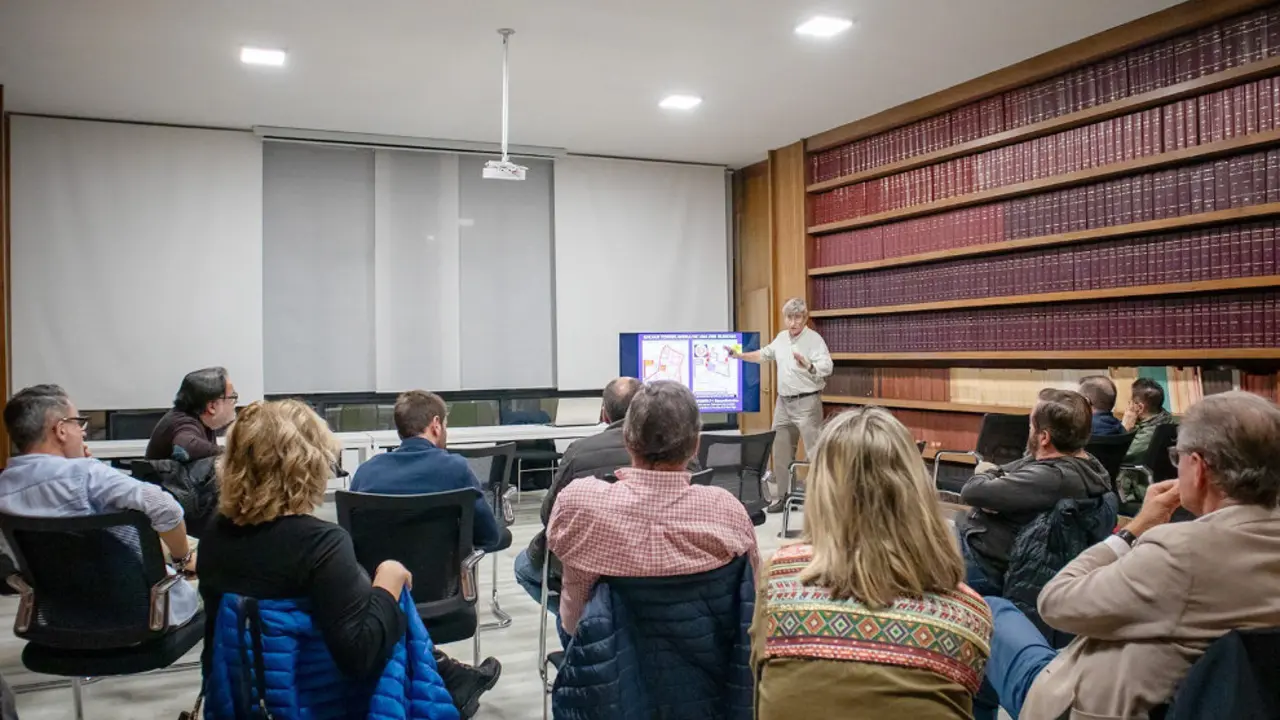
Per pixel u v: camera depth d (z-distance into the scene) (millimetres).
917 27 4199
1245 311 3799
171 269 5730
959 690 1101
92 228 5566
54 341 5484
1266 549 1218
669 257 7098
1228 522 1242
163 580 2164
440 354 6414
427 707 1526
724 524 1551
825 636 1137
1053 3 3918
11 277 5391
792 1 3881
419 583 2289
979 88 4969
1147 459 3516
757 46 4434
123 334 5625
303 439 1531
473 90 5113
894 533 1165
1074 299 4520
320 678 1491
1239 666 1107
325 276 6137
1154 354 4145
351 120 5723
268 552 1467
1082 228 4461
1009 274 4891
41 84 4898
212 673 1459
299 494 1504
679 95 5270
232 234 5863
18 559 2102
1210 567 1225
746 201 7305
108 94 5094
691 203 7172
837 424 1272
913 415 5559
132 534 2119
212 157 5824
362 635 1448
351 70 4727
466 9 3920
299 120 5695
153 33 4156
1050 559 1979
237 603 1462
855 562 1163
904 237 5590
